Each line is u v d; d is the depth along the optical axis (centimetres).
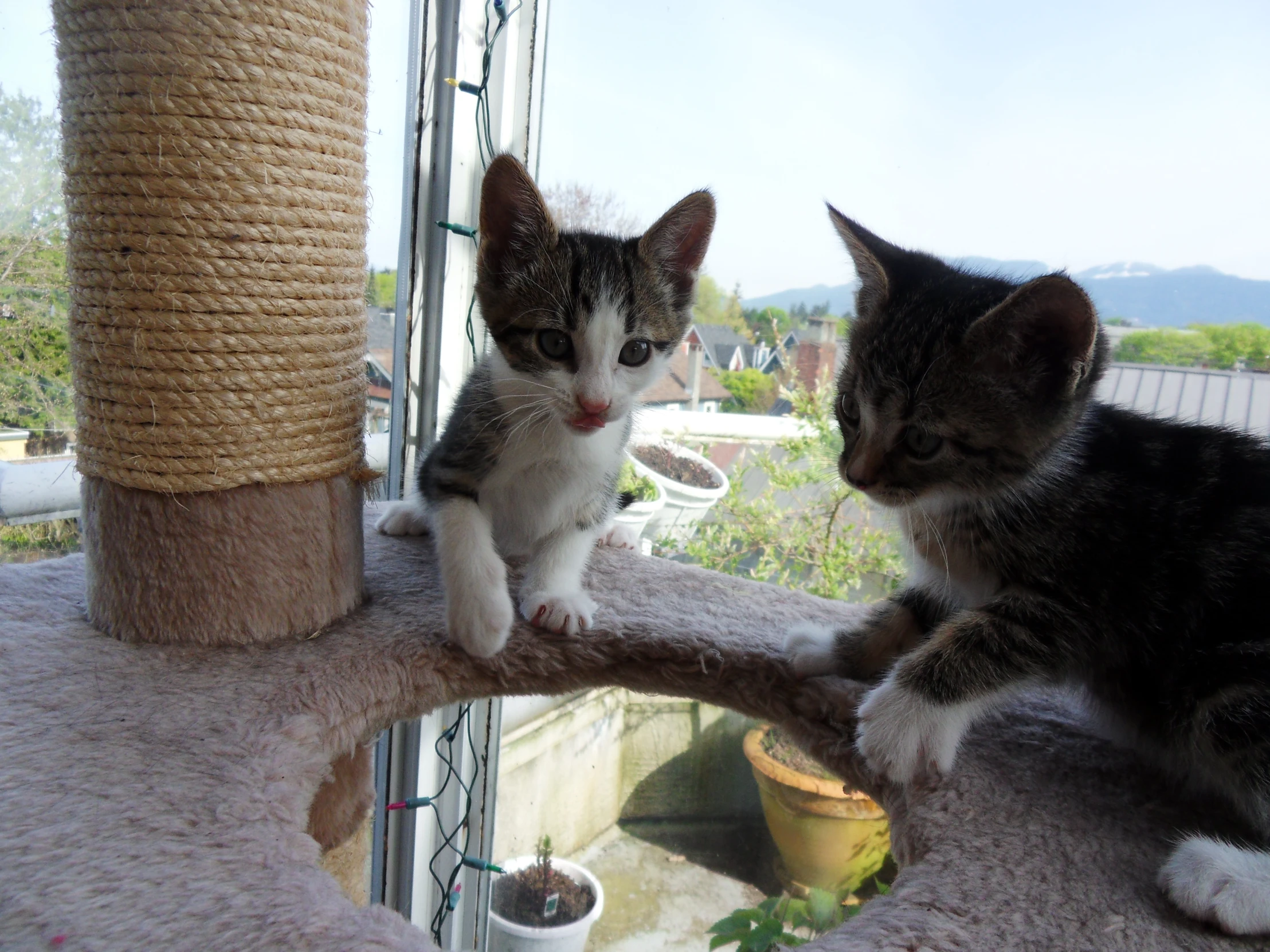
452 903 53
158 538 32
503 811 58
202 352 30
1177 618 29
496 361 40
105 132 29
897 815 29
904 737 29
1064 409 30
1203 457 32
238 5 28
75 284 31
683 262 41
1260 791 26
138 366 30
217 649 33
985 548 32
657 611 39
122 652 32
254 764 27
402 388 50
